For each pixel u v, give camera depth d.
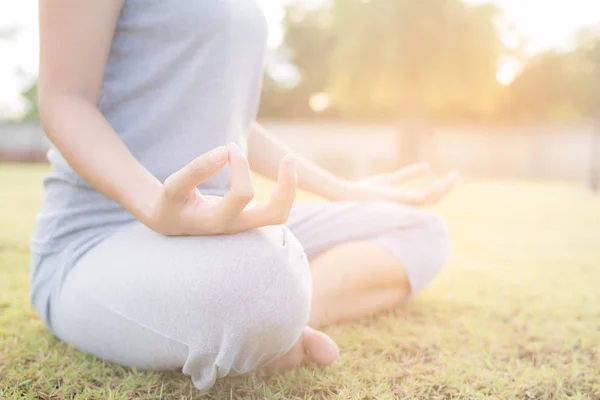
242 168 0.92
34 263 1.38
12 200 5.98
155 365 1.20
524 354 1.53
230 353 1.04
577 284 2.42
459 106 24.67
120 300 1.09
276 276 1.01
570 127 18.80
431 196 1.82
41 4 1.12
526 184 14.42
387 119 25.95
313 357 1.33
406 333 1.64
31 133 19.36
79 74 1.12
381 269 1.65
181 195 0.95
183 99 1.26
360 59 16.39
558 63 26.78
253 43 1.33
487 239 4.02
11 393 1.18
